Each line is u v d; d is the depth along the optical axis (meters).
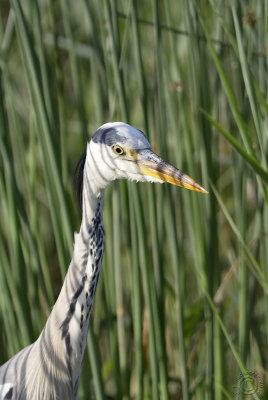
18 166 10.02
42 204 11.01
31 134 9.88
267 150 9.75
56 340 9.60
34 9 9.73
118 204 9.87
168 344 10.14
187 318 9.97
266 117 9.71
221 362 9.88
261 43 9.80
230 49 9.87
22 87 10.66
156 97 9.77
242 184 9.84
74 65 9.88
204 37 9.83
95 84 9.90
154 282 9.78
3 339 9.95
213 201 9.84
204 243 9.83
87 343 9.78
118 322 9.93
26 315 9.83
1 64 9.82
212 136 9.89
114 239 9.89
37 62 9.68
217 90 9.88
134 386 10.12
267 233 9.84
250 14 9.72
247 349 9.85
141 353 9.85
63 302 9.59
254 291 9.91
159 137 9.77
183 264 9.96
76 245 9.58
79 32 10.42
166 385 9.84
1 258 9.80
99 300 9.96
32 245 9.78
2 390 9.66
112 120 9.74
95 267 9.58
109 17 9.68
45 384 9.62
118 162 9.55
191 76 9.78
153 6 9.73
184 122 9.80
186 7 9.74
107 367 10.00
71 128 10.50
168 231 9.81
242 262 9.84
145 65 10.37
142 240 9.75
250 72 9.60
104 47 9.78
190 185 9.53
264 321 10.05
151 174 9.54
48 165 9.77
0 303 9.87
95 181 9.55
